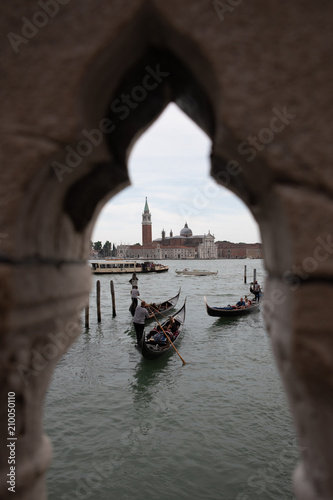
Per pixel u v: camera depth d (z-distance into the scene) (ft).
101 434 21.43
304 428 4.60
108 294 98.58
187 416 23.53
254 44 3.94
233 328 49.96
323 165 3.87
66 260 5.48
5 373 4.43
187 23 4.00
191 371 32.09
